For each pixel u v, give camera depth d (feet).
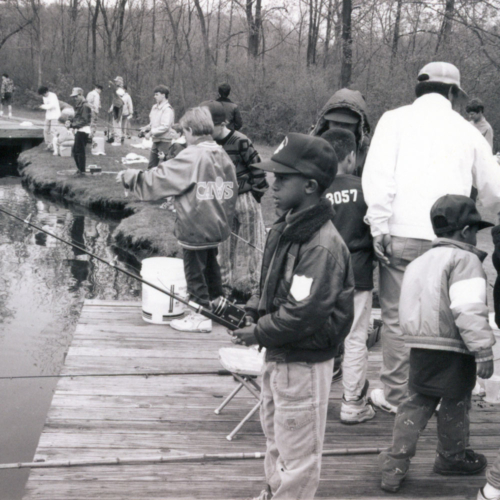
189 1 94.94
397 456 10.24
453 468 10.79
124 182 15.60
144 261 17.83
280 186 7.86
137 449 11.35
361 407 12.51
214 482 10.46
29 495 9.93
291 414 8.20
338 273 7.75
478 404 13.57
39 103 103.14
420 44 65.98
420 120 11.59
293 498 8.42
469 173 11.62
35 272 30.55
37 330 23.58
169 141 38.22
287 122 74.84
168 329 17.06
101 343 15.90
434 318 9.56
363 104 13.19
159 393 13.51
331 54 87.56
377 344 16.94
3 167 60.44
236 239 20.07
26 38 113.60
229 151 19.53
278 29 93.91
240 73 77.82
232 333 8.41
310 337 7.95
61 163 52.42
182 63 91.45
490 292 22.24
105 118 91.50
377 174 11.43
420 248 11.40
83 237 36.70
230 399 12.61
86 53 109.50
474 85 52.11
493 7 49.08
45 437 11.60
